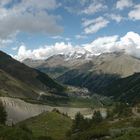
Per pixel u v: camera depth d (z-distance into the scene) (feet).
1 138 210.18
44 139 272.10
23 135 228.84
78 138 377.91
